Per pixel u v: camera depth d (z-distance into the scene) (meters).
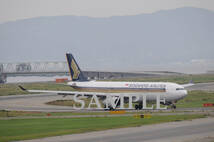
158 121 192.25
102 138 149.62
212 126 173.38
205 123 182.75
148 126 176.38
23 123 198.75
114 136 153.12
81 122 196.25
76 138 150.88
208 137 147.38
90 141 144.38
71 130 169.88
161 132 159.88
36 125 189.25
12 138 153.88
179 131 161.75
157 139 145.50
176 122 187.88
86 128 174.50
